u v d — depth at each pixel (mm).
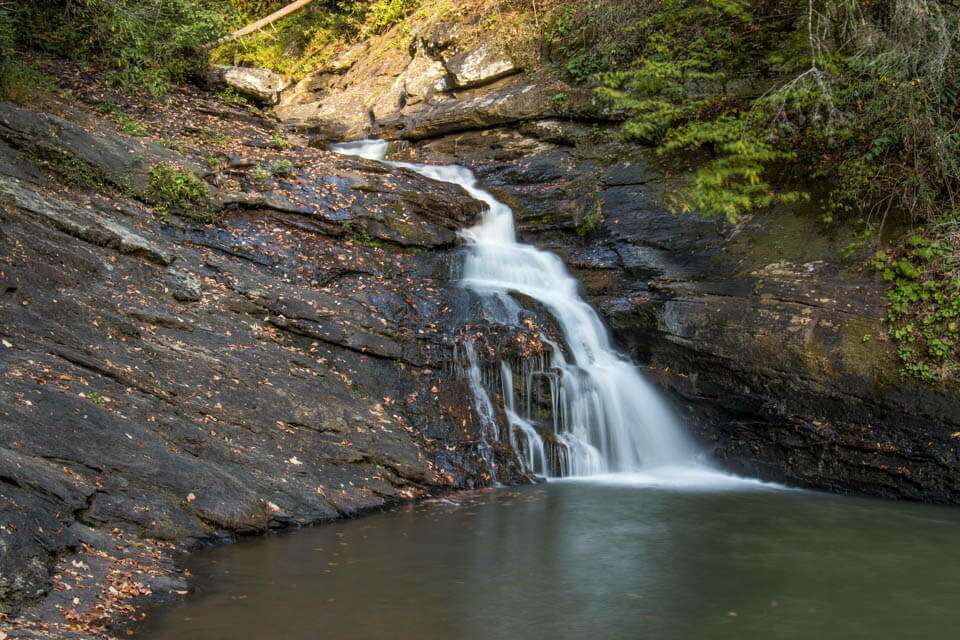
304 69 21344
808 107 12555
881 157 11484
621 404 10977
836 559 7180
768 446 10383
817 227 11562
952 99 10930
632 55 15781
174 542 6645
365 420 9148
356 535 7461
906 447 9469
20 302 8078
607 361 11453
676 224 12789
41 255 8766
